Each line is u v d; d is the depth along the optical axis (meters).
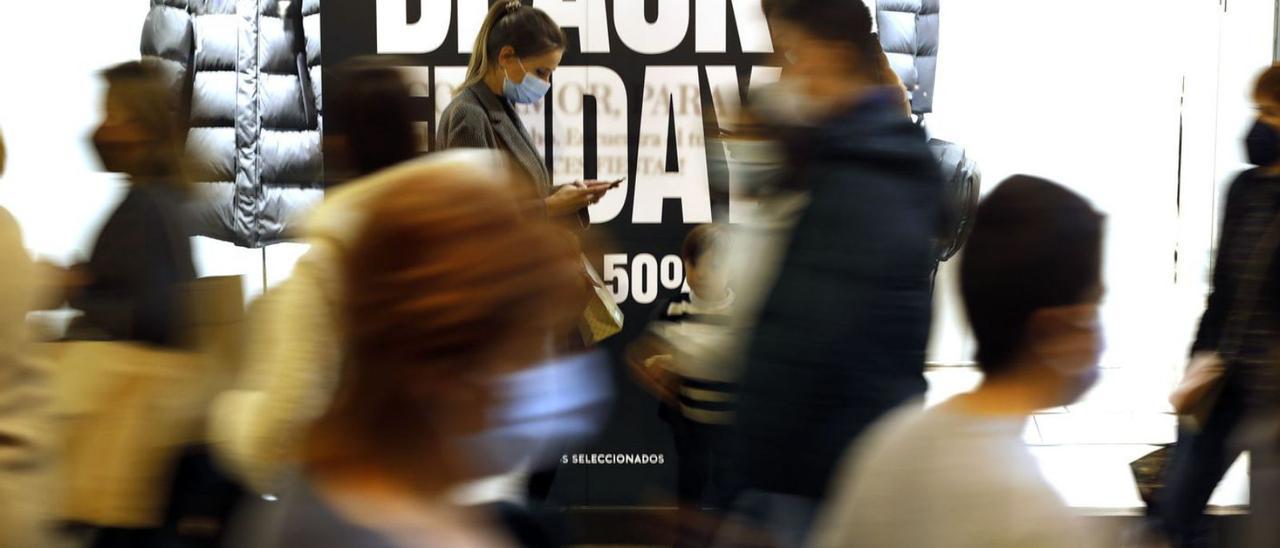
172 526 2.83
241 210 5.94
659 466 4.38
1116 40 6.27
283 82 5.99
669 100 4.38
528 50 3.74
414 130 2.26
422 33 4.34
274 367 1.83
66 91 6.17
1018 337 1.62
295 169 6.00
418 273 1.09
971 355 1.67
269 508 1.16
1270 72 3.43
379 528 1.05
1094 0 6.27
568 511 4.25
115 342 2.80
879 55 2.15
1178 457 3.64
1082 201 1.67
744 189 2.11
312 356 1.71
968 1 6.32
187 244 2.88
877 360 1.92
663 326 3.38
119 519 2.79
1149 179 6.29
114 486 2.78
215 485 2.83
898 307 1.94
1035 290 1.61
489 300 1.09
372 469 1.10
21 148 6.12
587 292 3.68
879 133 2.02
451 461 1.11
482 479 1.14
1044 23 6.31
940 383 4.67
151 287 2.79
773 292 2.01
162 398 2.80
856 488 1.67
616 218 4.40
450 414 1.10
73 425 2.78
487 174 1.16
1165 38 6.22
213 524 2.82
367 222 1.13
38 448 2.42
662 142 4.39
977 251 1.65
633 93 4.38
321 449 1.11
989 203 1.68
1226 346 3.43
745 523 2.01
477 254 1.10
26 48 6.14
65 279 2.80
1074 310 1.62
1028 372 1.63
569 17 4.36
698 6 4.36
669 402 3.32
